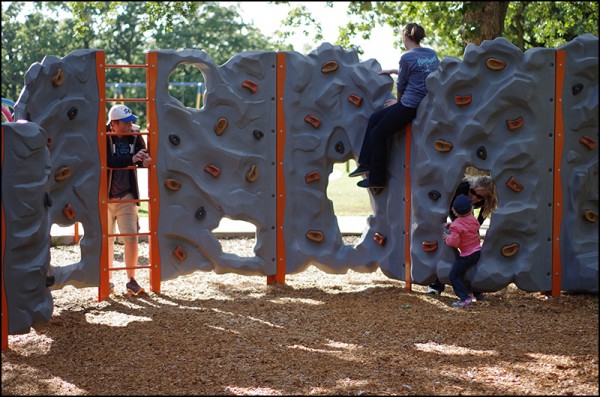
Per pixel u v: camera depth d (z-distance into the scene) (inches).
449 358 234.4
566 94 311.9
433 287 328.2
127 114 317.7
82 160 311.6
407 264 330.0
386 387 206.4
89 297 325.1
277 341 254.5
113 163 315.9
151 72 320.5
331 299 320.5
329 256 346.3
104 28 2321.6
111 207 327.0
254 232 498.3
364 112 338.3
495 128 310.2
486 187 322.0
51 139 305.6
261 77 336.2
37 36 2290.8
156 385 209.0
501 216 309.4
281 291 336.5
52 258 420.8
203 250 334.0
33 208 231.3
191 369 223.3
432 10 779.4
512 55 307.0
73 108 308.0
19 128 227.5
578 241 317.1
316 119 340.2
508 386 207.3
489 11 626.2
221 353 239.9
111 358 234.7
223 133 334.0
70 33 2282.2
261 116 336.8
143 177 883.4
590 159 318.3
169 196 328.2
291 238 345.7
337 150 342.3
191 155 329.1
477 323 277.9
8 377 215.8
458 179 310.8
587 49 311.3
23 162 228.4
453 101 310.8
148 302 314.8
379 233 343.3
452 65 308.0
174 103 324.8
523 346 248.4
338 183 1039.6
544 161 312.7
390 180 335.3
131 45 2379.4
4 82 2249.0
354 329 270.5
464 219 309.6
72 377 216.1
